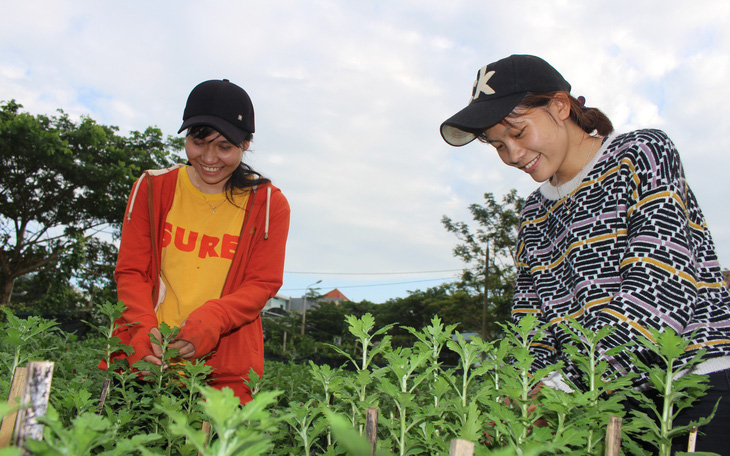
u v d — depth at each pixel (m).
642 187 1.72
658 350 1.13
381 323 51.22
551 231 2.15
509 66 1.93
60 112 24.28
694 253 1.66
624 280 1.59
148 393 1.56
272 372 3.31
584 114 2.00
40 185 22.86
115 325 1.95
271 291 2.44
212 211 2.54
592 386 1.25
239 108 2.45
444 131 2.28
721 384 1.51
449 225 32.91
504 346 1.25
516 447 0.88
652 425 1.10
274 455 1.30
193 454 1.27
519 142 1.95
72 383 1.43
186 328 1.97
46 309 25.14
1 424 0.82
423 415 1.16
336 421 0.46
